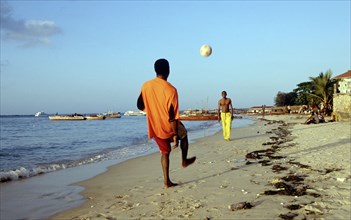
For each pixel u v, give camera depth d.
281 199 4.77
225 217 4.13
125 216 4.50
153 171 8.29
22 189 6.82
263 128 25.66
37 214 4.98
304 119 41.59
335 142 11.85
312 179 6.00
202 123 53.28
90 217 4.61
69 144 20.97
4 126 63.06
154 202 5.10
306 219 3.86
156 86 5.50
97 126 56.50
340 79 32.34
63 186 7.08
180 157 10.45
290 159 8.54
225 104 15.48
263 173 6.84
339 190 5.13
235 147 12.53
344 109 27.39
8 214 5.02
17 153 15.92
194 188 5.81
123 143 20.50
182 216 4.29
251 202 4.73
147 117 5.68
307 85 69.69
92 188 6.73
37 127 56.81
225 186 5.82
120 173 8.41
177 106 5.56
